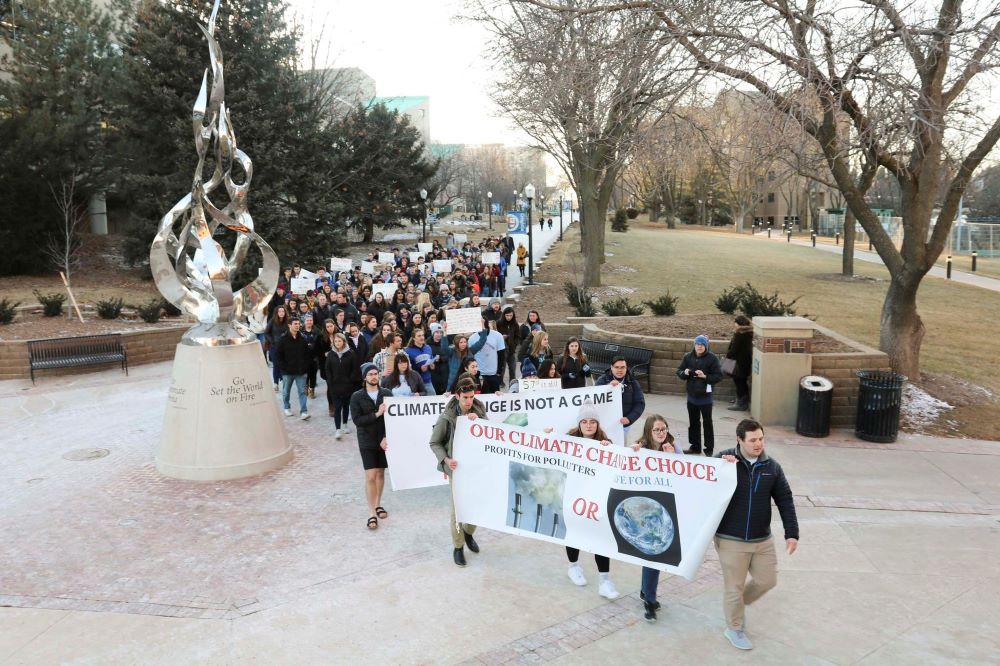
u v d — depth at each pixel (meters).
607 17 12.33
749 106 13.28
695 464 5.70
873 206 63.09
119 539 7.61
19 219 28.33
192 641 5.56
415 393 9.28
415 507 8.48
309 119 33.38
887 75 10.66
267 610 6.04
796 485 9.05
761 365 11.90
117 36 31.31
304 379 12.76
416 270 24.83
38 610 6.09
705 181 68.38
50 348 16.81
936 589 6.39
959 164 12.86
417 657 5.31
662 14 11.41
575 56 12.73
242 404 9.78
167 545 7.44
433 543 7.45
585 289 24.08
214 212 10.40
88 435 11.84
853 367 11.84
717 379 9.93
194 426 9.60
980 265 38.25
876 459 10.10
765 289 26.58
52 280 28.95
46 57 28.22
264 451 9.90
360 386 11.32
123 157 29.98
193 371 9.70
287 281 22.92
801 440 11.05
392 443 8.02
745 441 5.33
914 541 7.42
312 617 5.92
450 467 6.75
